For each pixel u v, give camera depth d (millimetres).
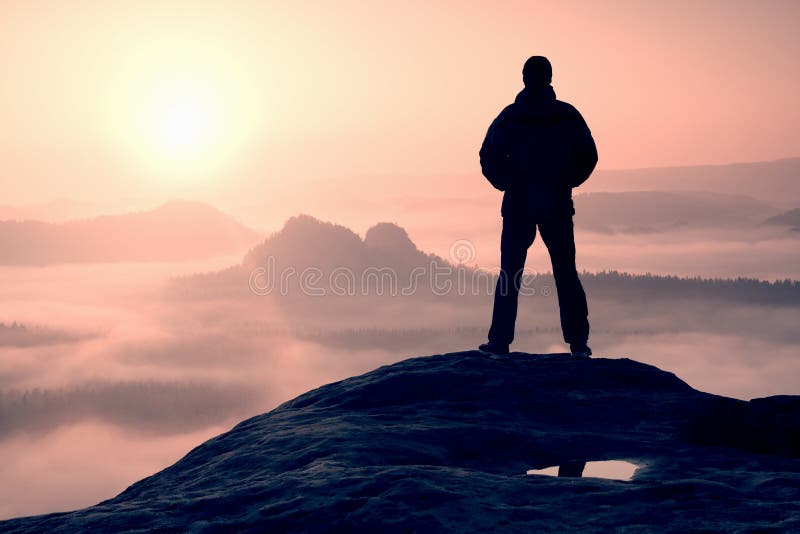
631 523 2980
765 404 5102
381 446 4672
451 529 3008
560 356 7168
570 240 7039
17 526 3834
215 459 5449
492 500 3314
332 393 6750
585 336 7156
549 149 6934
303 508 3418
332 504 3398
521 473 4434
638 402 5926
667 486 3342
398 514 3184
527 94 7117
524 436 5027
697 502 3156
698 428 5070
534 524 3027
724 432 4953
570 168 7016
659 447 4875
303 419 5938
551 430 5301
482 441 4930
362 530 3105
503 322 7168
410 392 6258
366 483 3629
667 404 5879
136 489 5520
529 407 5832
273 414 6562
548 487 3465
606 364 6746
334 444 4707
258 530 3283
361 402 6203
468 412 5727
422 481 3551
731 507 3084
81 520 3668
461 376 6480
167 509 3725
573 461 4645
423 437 4938
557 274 7117
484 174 7258
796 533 2729
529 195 6938
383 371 7184
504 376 6492
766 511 3014
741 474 3727
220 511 3621
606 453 4789
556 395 6098
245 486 3951
